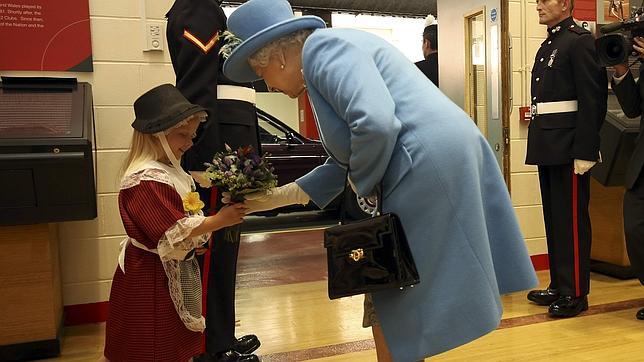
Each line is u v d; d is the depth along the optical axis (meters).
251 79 1.47
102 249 2.95
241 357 2.19
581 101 2.69
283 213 7.36
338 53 1.14
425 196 1.15
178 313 1.57
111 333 1.59
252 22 1.35
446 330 1.14
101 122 2.92
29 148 2.16
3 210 2.19
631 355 2.27
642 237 2.65
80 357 2.46
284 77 1.33
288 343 2.52
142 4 2.94
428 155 1.15
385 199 1.20
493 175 1.29
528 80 3.80
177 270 1.57
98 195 2.92
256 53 1.32
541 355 2.29
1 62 2.75
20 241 2.43
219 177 1.40
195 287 1.64
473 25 3.65
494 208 1.28
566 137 2.77
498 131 3.30
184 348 1.60
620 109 3.36
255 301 3.25
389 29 9.12
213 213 1.96
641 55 2.53
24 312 2.44
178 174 1.62
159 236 1.46
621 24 2.53
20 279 2.43
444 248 1.16
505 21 3.22
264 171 1.42
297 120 10.04
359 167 1.15
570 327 2.65
